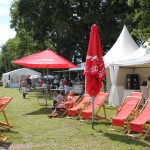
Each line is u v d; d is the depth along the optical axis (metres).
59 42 34.09
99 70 9.65
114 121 9.13
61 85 29.25
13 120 11.57
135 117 9.20
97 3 33.69
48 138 8.35
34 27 35.41
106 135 8.70
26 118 12.10
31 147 7.36
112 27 32.19
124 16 30.77
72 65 15.43
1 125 9.67
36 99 22.70
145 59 13.38
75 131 9.29
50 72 50.62
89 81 9.73
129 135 8.57
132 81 17.88
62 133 9.00
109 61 16.62
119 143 7.73
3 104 9.51
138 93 9.77
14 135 8.66
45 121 11.26
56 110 12.54
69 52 35.28
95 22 32.59
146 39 14.20
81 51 35.25
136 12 15.59
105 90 19.80
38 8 33.91
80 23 34.00
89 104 11.57
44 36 36.12
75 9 34.72
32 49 41.97
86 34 34.47
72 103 12.52
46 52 15.73
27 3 33.97
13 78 52.28
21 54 43.97
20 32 39.25
